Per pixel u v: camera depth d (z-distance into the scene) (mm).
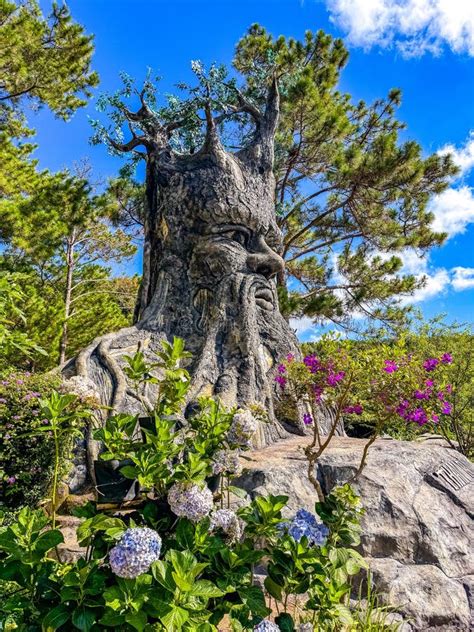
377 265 15906
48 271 17172
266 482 4582
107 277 18062
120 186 16344
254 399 6375
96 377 5969
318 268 16453
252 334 6832
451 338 12148
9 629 2355
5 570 2094
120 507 2598
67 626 2025
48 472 4496
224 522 2598
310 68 12945
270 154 8695
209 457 2773
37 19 12859
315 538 2723
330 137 13797
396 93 15094
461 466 5945
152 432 2744
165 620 1860
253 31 15039
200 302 7422
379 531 4355
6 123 14266
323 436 6945
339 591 2629
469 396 11367
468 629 3861
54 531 2141
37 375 5305
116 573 1906
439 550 4414
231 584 2367
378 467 4988
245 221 7719
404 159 12711
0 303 4223
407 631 3602
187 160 8164
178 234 7730
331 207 15711
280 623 2520
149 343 6891
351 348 4133
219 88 11000
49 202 14367
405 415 3611
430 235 15148
